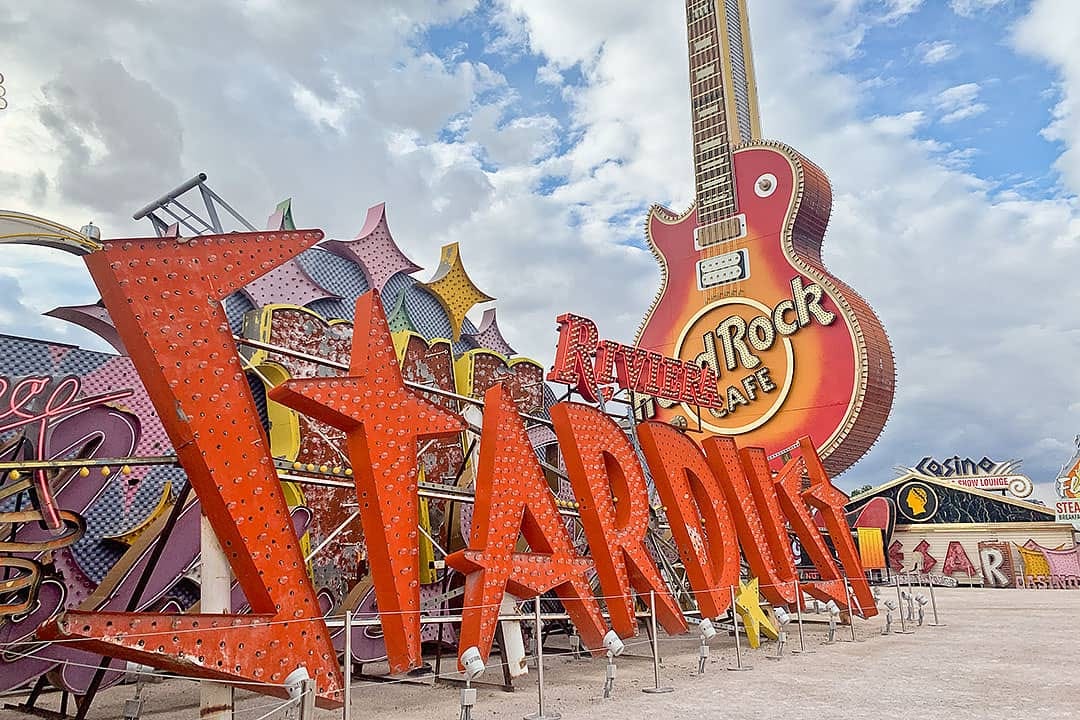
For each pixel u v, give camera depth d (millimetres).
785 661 17844
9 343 13398
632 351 20281
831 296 44344
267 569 10727
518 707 13062
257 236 11719
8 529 12766
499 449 14906
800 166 47344
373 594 17266
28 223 12031
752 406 45875
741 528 20641
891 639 21656
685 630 17266
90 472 13969
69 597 13523
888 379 45031
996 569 46531
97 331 16609
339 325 18984
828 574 23688
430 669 17891
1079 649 19062
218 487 10445
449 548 19359
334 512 17594
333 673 11164
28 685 13375
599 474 16969
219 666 9914
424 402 13625
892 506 50125
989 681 14789
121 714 12977
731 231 48875
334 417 12438
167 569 14320
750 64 56719
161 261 10633
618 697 13797
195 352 10680
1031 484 48844
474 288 25328
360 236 21953
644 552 17359
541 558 14914
